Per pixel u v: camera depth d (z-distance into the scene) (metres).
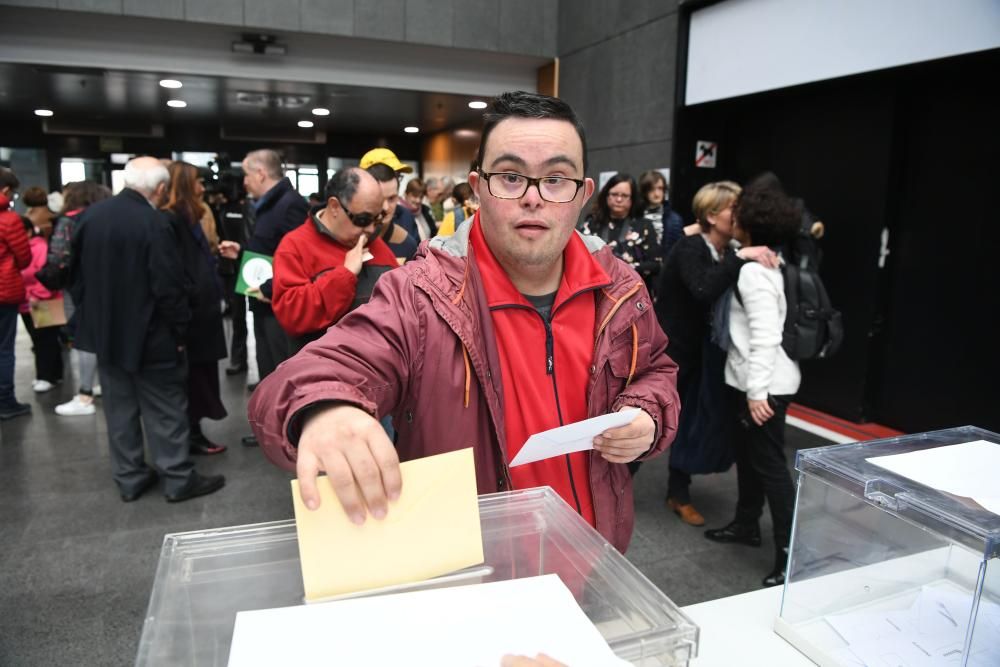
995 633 0.73
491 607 0.56
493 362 0.97
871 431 3.66
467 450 0.61
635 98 5.10
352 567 0.56
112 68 5.29
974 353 3.25
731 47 4.20
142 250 2.57
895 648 0.79
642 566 2.39
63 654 1.88
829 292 3.90
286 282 2.14
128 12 4.88
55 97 6.80
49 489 3.00
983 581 0.71
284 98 6.77
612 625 0.57
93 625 2.02
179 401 2.85
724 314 2.26
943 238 3.35
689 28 4.54
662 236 3.66
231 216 5.00
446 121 8.70
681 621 0.55
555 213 0.91
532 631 0.54
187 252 3.09
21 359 5.68
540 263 0.95
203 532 0.61
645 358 1.09
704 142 4.70
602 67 5.48
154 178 2.61
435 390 0.94
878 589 0.83
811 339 2.10
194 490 2.93
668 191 4.76
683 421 2.68
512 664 0.49
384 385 0.86
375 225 2.21
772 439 2.17
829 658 0.81
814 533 0.87
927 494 0.77
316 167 10.45
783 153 4.21
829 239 3.89
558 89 6.16
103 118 8.74
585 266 1.05
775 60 3.88
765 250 2.13
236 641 0.51
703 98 4.46
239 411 4.14
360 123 9.07
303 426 0.64
